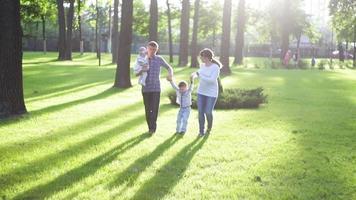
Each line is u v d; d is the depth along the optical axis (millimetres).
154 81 10008
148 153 8336
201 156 8180
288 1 58844
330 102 16516
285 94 18766
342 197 6258
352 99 17594
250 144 9195
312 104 15820
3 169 7234
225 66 29781
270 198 6156
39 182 6641
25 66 33844
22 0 39031
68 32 46562
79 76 25391
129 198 6047
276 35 63062
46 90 18422
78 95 16938
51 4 51250
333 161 8016
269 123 11680
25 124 10906
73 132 10094
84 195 6121
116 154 8242
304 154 8453
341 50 57031
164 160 7883
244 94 15539
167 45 82500
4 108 11789
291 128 11047
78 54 63844
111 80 23188
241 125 11312
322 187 6617
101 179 6789
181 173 7164
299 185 6691
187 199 6059
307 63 44938
